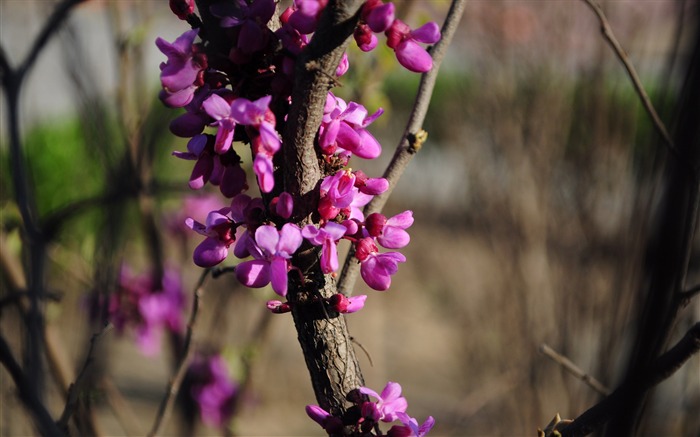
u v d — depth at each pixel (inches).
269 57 54.9
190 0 58.5
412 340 315.9
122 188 106.0
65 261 140.6
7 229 128.4
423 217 351.6
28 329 90.0
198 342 160.2
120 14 140.3
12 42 145.1
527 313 208.1
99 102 115.2
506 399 205.2
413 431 57.8
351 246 71.5
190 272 200.2
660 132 67.3
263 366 175.3
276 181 56.8
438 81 303.4
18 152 100.5
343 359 59.1
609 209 188.7
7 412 110.9
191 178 57.4
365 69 149.8
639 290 63.0
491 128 231.3
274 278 53.9
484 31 237.6
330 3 50.3
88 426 102.9
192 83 54.6
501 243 220.4
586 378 88.9
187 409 157.6
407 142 73.0
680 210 58.5
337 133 56.4
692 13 70.7
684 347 58.2
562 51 218.2
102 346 108.7
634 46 199.6
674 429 111.5
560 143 212.1
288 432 255.8
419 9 163.9
